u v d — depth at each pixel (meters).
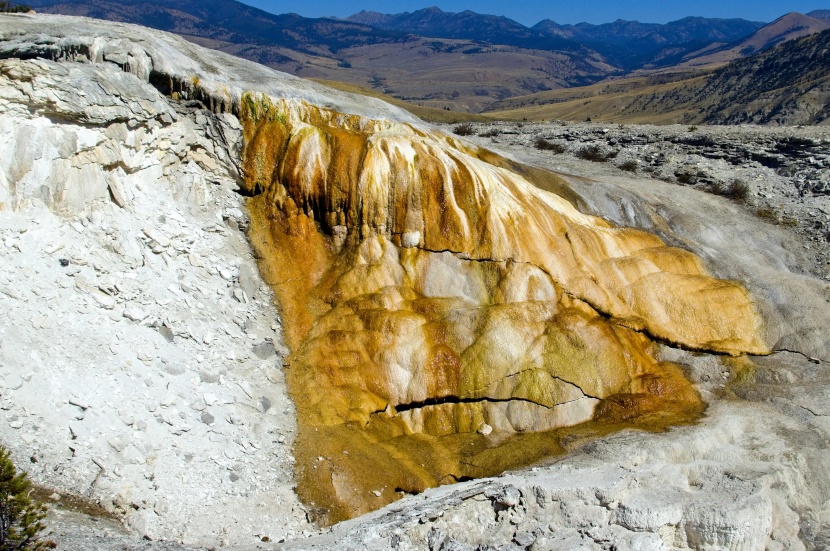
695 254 26.86
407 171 24.39
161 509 16.19
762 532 16.69
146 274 20.86
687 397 22.45
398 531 15.80
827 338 24.00
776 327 24.44
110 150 21.17
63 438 16.33
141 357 18.84
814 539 17.69
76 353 17.88
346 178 24.44
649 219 28.66
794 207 30.36
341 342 22.39
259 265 24.17
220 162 25.09
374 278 23.91
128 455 16.67
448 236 24.42
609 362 22.91
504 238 24.47
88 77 20.41
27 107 19.42
